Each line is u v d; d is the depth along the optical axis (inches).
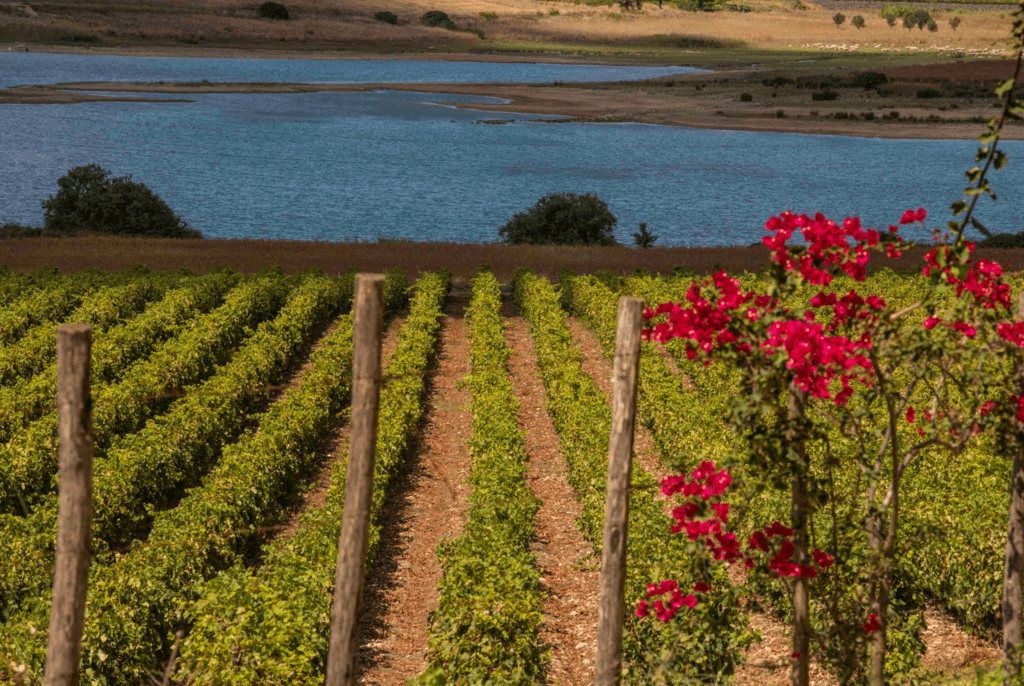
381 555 615.5
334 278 1469.0
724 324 256.5
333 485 593.6
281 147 4148.6
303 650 378.3
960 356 272.4
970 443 589.0
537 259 1876.2
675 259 1884.8
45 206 2373.3
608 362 1105.4
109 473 591.8
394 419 744.3
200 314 1149.1
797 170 3833.7
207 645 377.1
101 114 4916.3
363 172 3624.5
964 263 269.4
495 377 919.7
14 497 629.9
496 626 414.0
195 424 702.5
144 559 465.4
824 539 419.5
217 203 2977.4
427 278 1451.8
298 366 1092.5
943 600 494.6
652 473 685.3
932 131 4859.7
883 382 265.4
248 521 573.0
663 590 291.9
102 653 400.5
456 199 3166.8
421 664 475.8
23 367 900.0
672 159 4072.3
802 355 245.1
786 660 433.4
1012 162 4067.4
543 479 756.6
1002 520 466.9
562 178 3587.6
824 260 268.4
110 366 896.9
